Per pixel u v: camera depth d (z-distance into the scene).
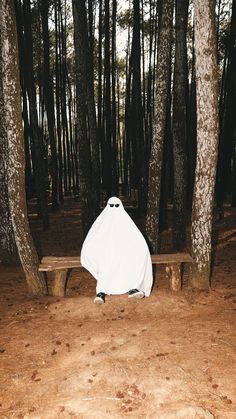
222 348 3.84
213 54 4.73
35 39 16.72
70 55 19.75
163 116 5.88
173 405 3.00
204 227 5.35
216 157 5.05
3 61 4.80
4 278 6.70
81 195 8.97
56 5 16.06
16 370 3.64
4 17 4.68
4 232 7.41
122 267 5.16
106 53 13.55
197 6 4.66
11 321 4.77
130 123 16.95
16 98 4.88
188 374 3.40
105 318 4.74
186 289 5.58
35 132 11.75
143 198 13.38
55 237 11.30
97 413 2.94
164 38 5.75
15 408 3.08
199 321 4.52
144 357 3.70
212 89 4.80
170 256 5.61
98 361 3.66
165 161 11.06
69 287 6.08
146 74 20.22
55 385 3.34
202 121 4.91
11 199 5.23
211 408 2.96
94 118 10.73
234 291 5.53
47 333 4.38
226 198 19.17
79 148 8.66
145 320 4.62
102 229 5.28
